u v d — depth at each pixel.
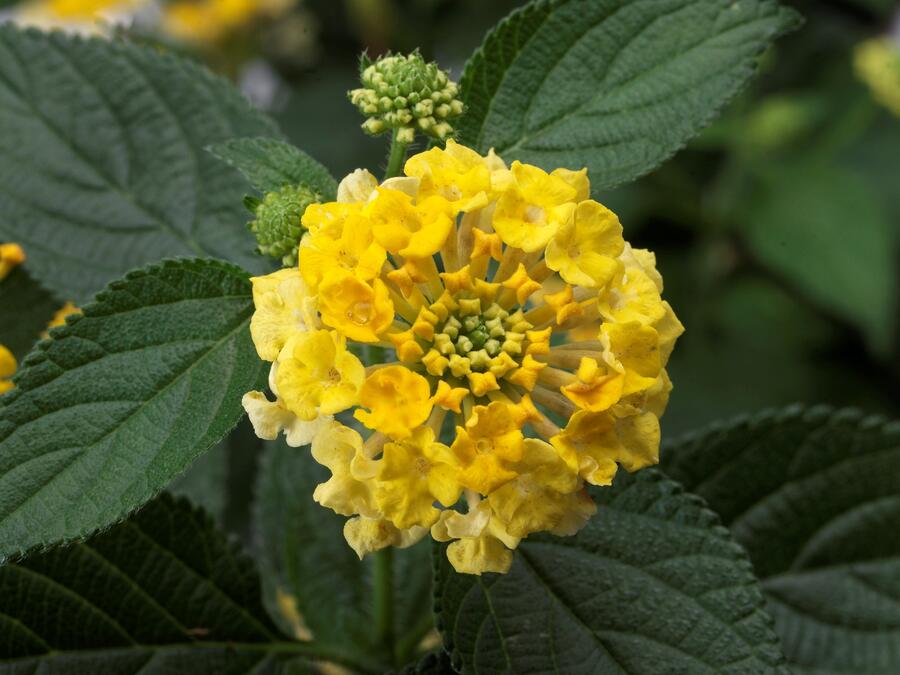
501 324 0.17
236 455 0.28
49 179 0.21
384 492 0.16
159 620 0.19
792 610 0.21
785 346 0.33
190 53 0.33
